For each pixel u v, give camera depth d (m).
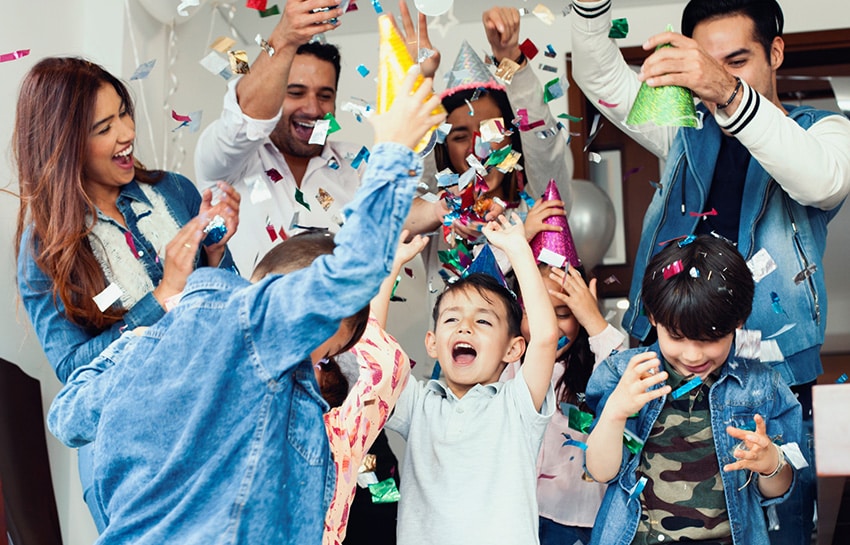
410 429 2.21
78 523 3.01
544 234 2.59
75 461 3.04
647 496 2.12
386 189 1.43
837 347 4.22
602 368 2.28
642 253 2.65
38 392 2.87
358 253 1.40
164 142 3.62
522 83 2.88
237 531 1.41
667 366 2.19
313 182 3.02
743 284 2.09
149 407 1.46
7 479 2.67
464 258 2.69
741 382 2.16
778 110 2.30
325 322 1.42
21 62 3.05
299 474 1.50
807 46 4.03
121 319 2.16
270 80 2.55
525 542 2.01
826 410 1.68
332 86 3.02
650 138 2.81
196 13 3.74
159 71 3.59
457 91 2.91
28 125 2.19
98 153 2.21
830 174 2.34
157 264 2.26
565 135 3.07
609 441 2.07
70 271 2.13
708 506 2.10
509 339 2.29
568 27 4.07
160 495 1.45
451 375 2.27
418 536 2.07
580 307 2.47
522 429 2.13
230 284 1.52
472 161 2.60
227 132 2.63
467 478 2.09
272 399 1.45
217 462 1.43
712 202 2.58
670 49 2.22
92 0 3.40
